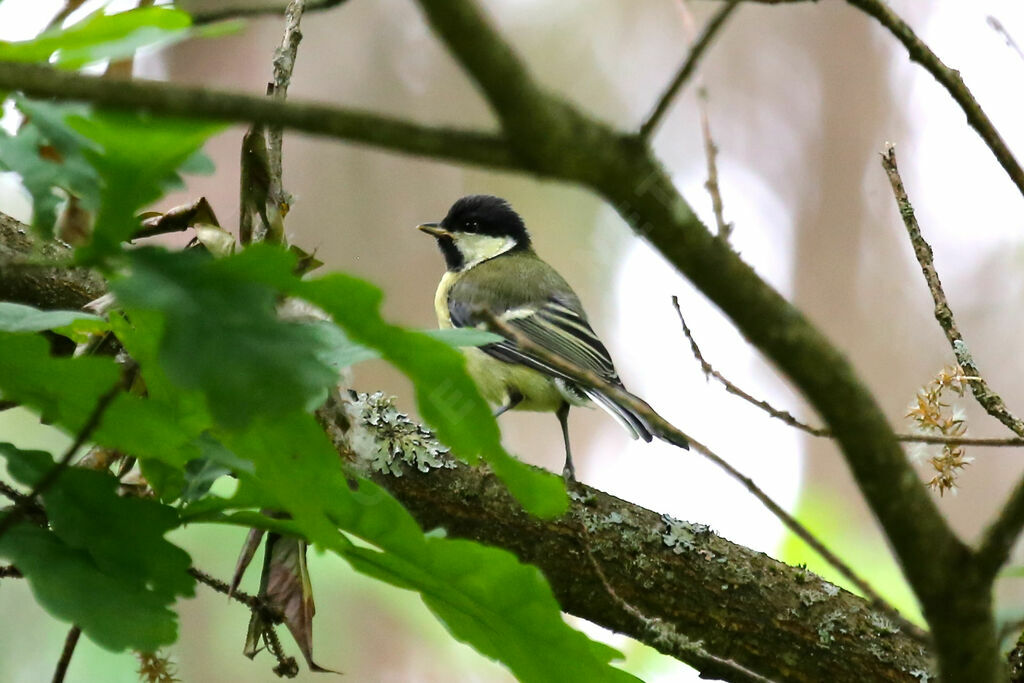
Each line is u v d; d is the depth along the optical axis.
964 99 4.73
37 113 2.53
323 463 2.93
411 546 3.20
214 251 4.36
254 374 2.25
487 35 2.15
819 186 16.47
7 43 2.41
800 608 6.28
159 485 3.22
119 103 2.11
